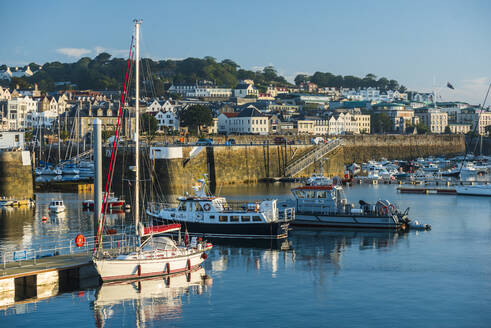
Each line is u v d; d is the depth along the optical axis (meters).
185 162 133.75
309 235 73.25
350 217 76.81
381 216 76.25
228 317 42.62
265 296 47.41
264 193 121.19
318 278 52.62
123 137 174.88
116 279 49.94
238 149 149.50
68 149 197.88
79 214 92.75
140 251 51.66
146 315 43.03
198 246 55.78
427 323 41.38
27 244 67.44
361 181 155.50
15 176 114.19
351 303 45.66
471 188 123.88
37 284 47.38
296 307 44.72
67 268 49.09
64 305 44.97
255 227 68.56
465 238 71.50
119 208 97.00
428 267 56.62
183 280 51.72
